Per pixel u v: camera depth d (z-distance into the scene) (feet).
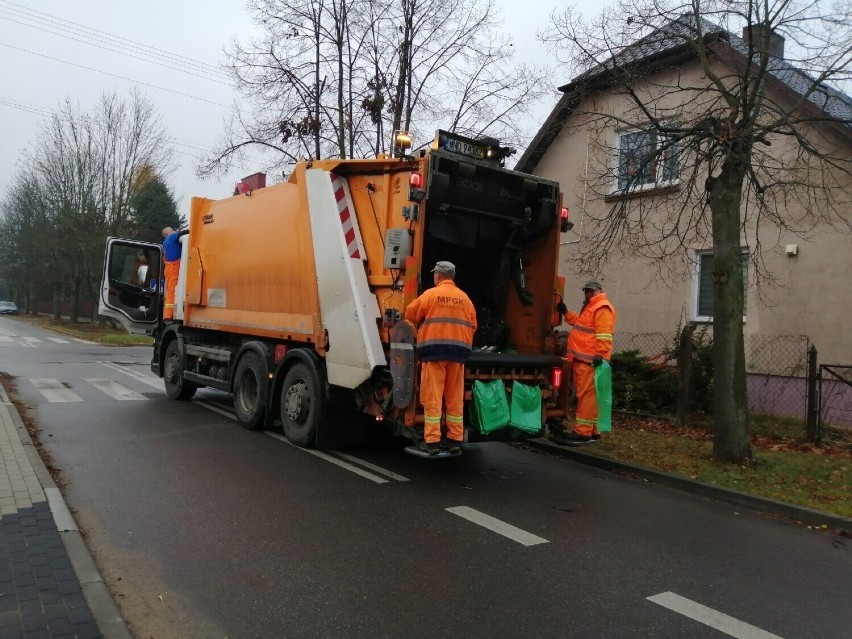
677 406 32.83
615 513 18.85
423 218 20.06
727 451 24.40
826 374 31.73
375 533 15.98
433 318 19.21
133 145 100.12
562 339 23.30
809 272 32.55
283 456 23.34
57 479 19.31
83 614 10.65
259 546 14.80
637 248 31.73
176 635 10.84
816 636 11.69
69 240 106.42
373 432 24.79
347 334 22.06
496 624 11.57
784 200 28.73
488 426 20.25
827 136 30.76
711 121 24.16
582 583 13.57
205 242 32.83
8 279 196.54
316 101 51.90
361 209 22.63
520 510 18.57
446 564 14.21
